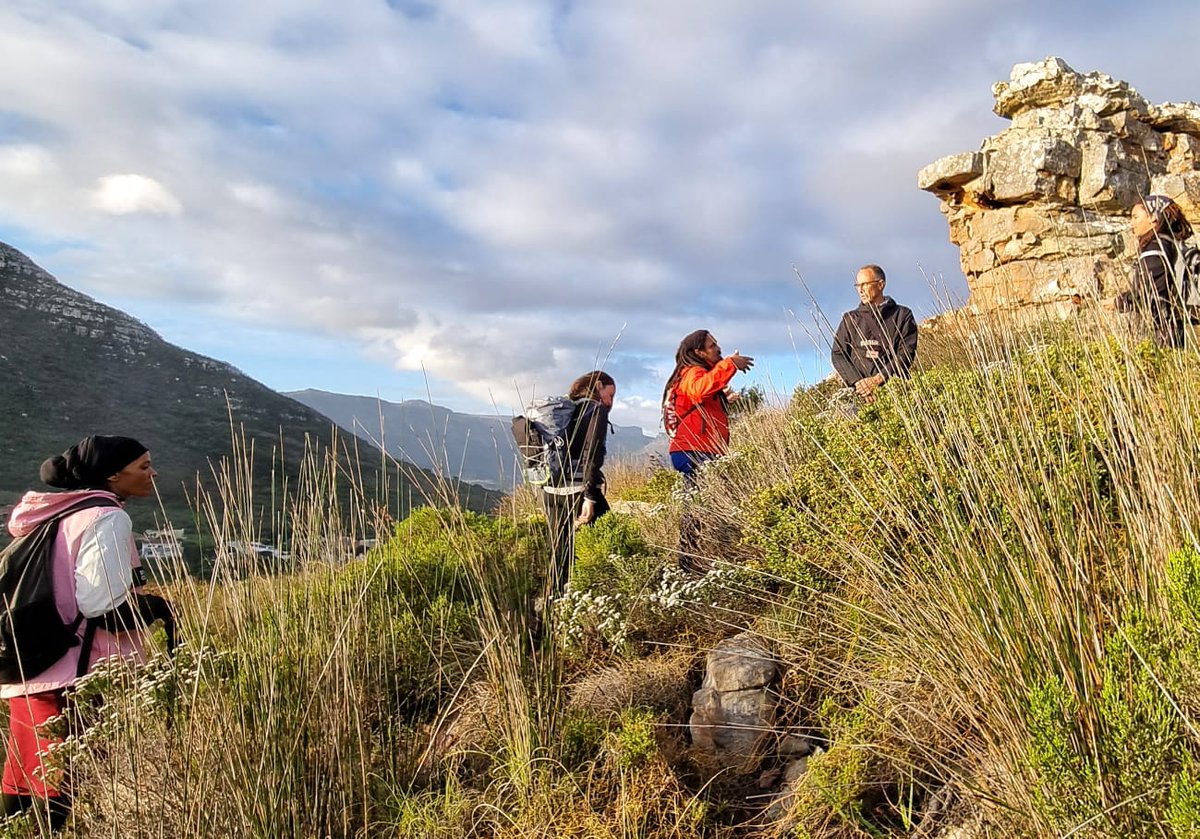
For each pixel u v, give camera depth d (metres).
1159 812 1.53
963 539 2.22
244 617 2.80
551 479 3.97
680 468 5.59
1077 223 11.03
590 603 3.55
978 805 2.01
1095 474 2.26
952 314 3.72
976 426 2.69
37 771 2.54
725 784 2.70
